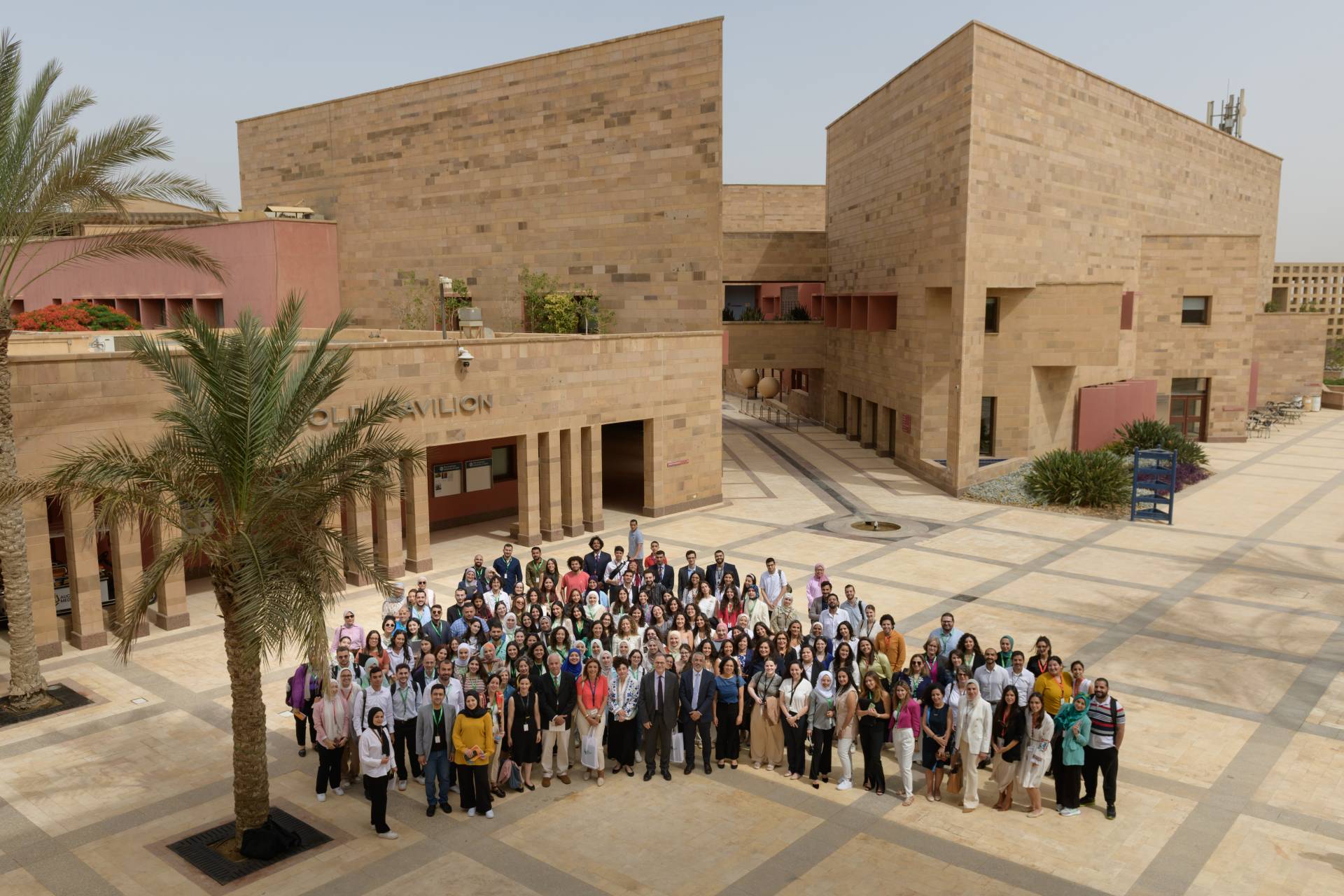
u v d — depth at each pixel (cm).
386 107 3819
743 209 7556
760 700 1447
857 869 1165
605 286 3422
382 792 1231
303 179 4103
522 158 3525
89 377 1870
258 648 1096
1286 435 5100
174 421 1240
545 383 2764
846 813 1307
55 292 4644
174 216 4594
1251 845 1212
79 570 1908
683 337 3164
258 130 4234
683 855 1199
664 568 1961
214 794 1357
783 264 5562
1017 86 3509
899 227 4081
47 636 1875
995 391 3731
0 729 1562
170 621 2052
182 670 1819
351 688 1330
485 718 1273
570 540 2855
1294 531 2938
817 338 5466
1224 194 5341
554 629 1467
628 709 1402
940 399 3884
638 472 3556
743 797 1356
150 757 1471
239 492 1218
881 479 3906
